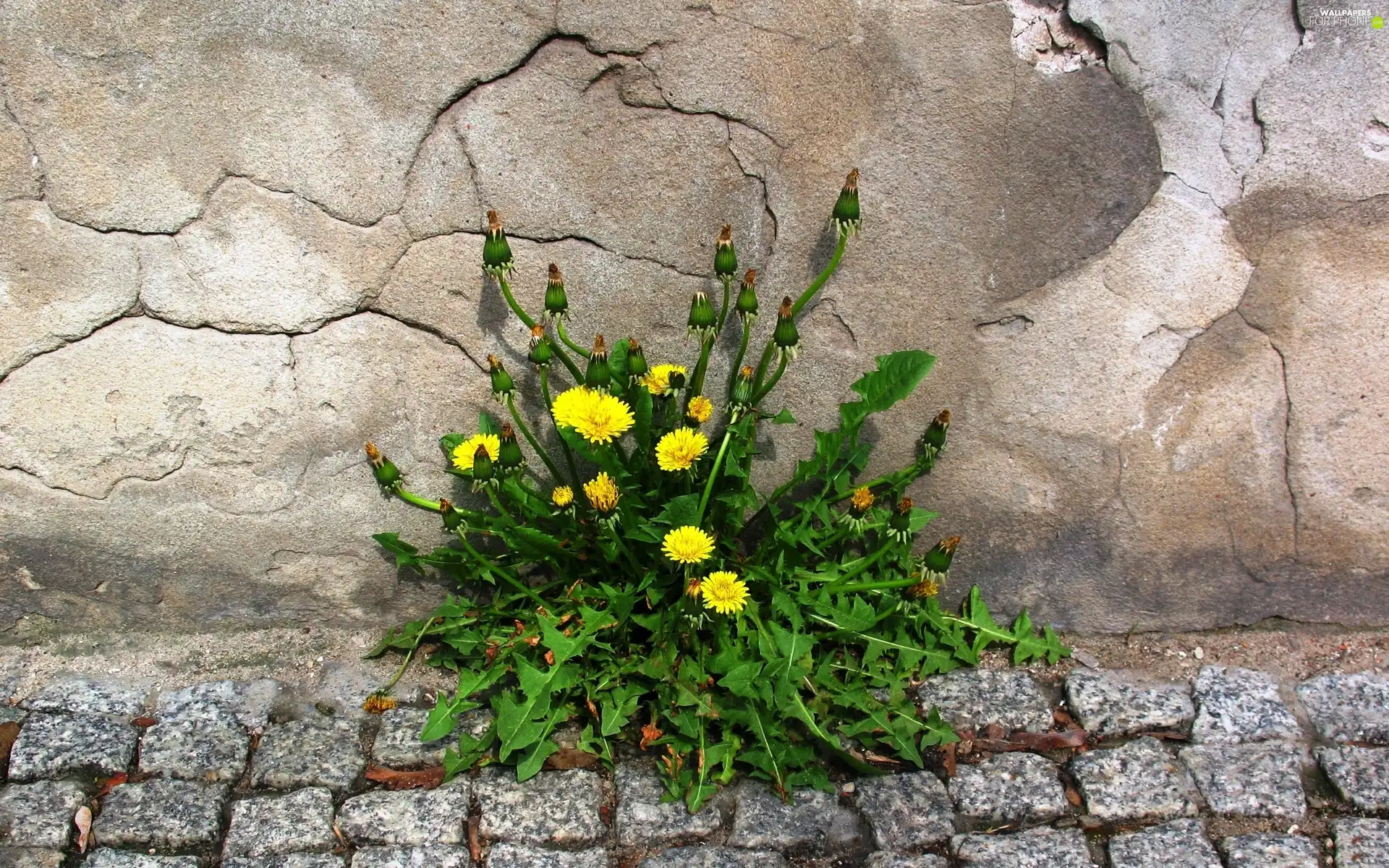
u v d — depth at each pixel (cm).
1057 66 266
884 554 297
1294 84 266
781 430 300
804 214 277
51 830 252
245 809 260
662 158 270
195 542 298
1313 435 295
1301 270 280
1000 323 287
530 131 265
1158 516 304
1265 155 271
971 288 283
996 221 277
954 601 311
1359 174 272
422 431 294
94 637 305
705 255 280
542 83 262
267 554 301
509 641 284
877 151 271
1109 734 285
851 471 305
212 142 260
